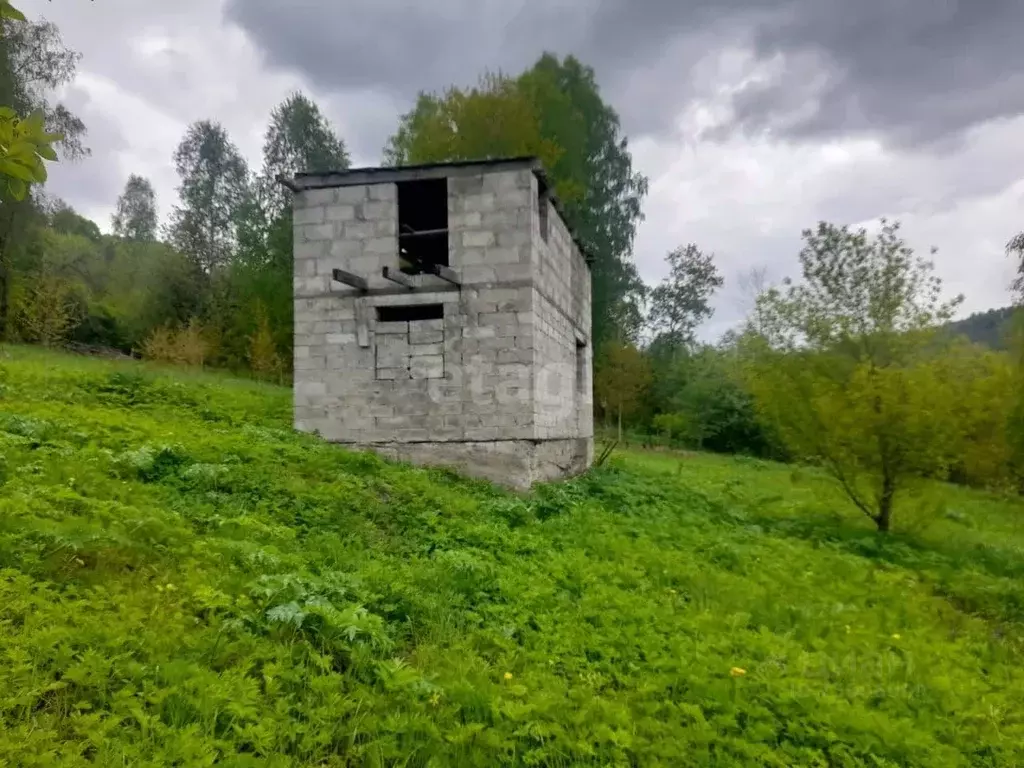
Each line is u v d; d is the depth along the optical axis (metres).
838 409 12.10
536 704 4.11
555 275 14.08
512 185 12.10
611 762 3.78
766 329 13.35
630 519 10.16
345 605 5.07
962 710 4.82
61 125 26.66
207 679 3.80
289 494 8.10
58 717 3.41
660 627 5.68
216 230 39.59
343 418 12.36
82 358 21.52
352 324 12.38
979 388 12.07
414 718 3.85
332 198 12.52
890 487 12.01
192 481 7.89
